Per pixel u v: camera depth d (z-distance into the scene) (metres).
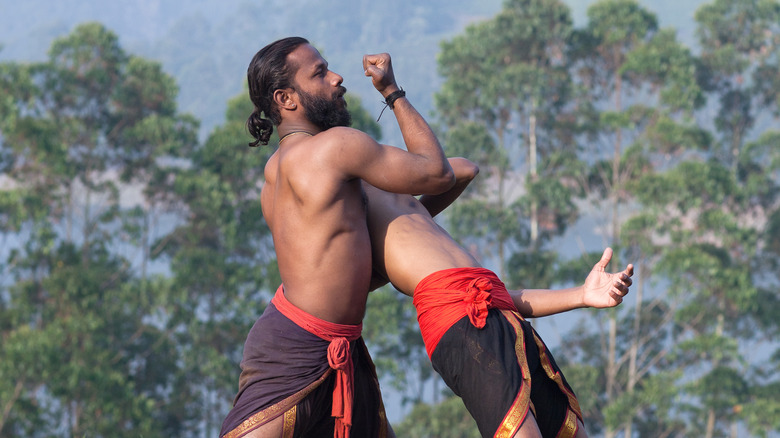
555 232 92.88
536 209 90.19
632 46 97.94
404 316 82.88
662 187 81.25
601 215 98.75
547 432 6.86
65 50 90.12
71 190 88.25
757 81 113.81
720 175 86.06
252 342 7.14
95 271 77.62
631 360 85.81
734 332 93.06
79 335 68.69
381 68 7.07
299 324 6.96
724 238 86.31
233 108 86.62
